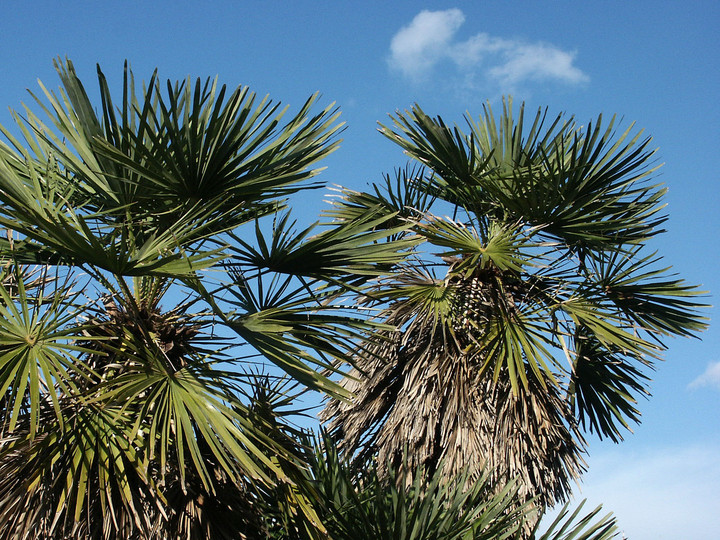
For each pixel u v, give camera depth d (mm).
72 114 4730
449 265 6680
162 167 4672
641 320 6734
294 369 4645
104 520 4039
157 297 4762
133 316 4508
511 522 4891
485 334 6117
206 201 4926
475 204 6941
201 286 4344
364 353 6590
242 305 4836
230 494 4820
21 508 3938
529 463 5957
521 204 6598
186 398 4285
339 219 7020
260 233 4660
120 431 4277
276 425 5051
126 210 4793
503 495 4914
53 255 4742
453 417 5906
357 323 4801
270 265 4891
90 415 4301
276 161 5039
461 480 4996
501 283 6535
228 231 4734
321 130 5145
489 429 5918
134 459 4156
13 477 4020
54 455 4055
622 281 6551
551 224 6656
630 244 6734
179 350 4699
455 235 6469
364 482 5438
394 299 6516
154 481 4363
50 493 4004
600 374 6887
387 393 6605
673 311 6645
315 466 5277
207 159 4699
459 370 6059
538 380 6258
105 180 4793
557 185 6387
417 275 6594
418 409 6004
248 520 4766
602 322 6305
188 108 4543
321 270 4941
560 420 6301
